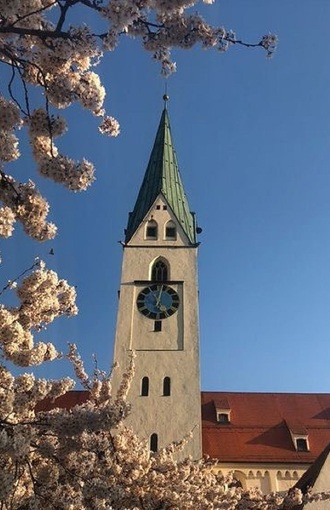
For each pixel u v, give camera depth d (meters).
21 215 9.05
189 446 38.50
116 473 13.04
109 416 9.66
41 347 11.43
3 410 9.84
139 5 7.98
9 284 12.26
